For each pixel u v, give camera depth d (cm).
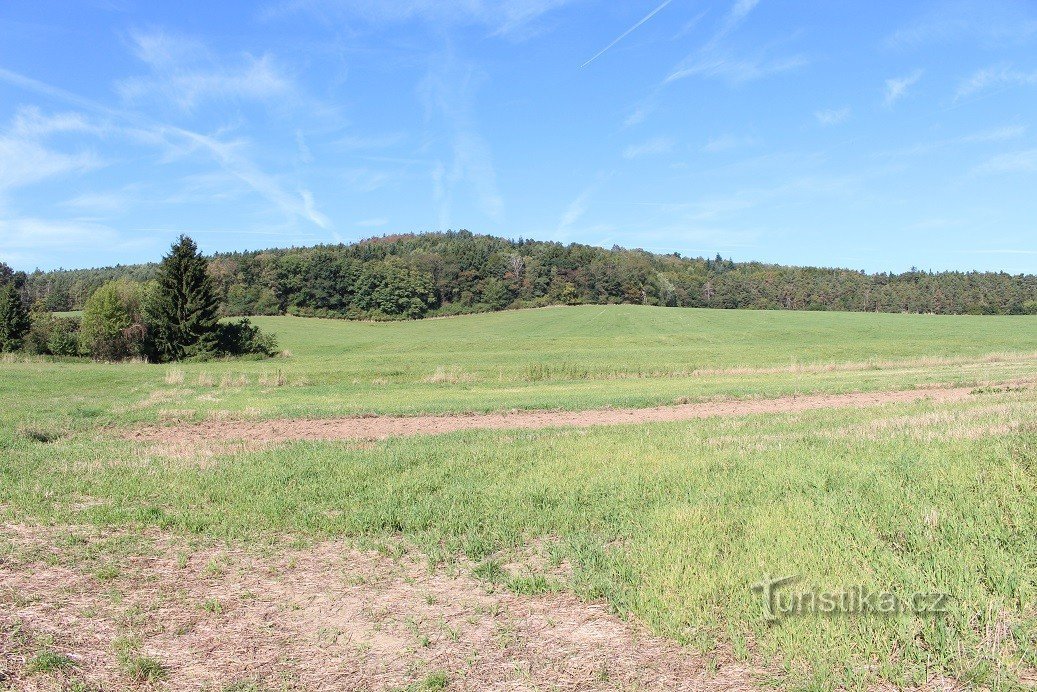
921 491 795
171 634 544
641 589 577
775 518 729
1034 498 722
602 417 1798
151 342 5472
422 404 2069
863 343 5144
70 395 2502
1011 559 587
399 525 814
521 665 484
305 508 884
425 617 568
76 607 596
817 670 448
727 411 1853
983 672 438
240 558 718
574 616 561
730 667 469
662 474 985
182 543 766
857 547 640
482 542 734
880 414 1546
